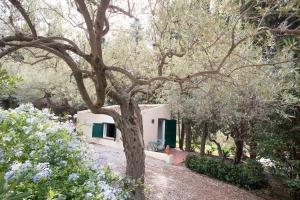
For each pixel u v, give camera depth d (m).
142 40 6.68
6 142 3.02
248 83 6.42
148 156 15.38
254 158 11.67
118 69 4.25
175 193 9.30
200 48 4.51
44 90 18.39
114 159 11.94
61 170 3.25
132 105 6.54
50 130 4.00
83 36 6.12
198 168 13.24
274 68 6.30
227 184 12.00
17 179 2.12
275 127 10.41
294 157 10.30
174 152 17.55
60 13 4.85
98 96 4.30
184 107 13.38
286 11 2.87
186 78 4.18
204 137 15.00
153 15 5.16
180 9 4.76
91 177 3.19
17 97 18.19
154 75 6.40
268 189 11.69
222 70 4.97
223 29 3.89
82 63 6.10
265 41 4.41
